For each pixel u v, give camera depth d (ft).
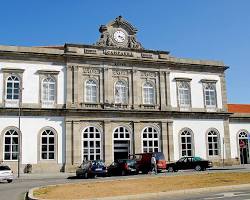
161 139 153.89
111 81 150.61
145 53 158.10
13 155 133.18
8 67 137.49
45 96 140.97
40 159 135.74
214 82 169.48
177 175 104.06
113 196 58.65
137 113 151.02
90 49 149.38
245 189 68.49
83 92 146.00
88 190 70.28
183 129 159.12
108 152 144.36
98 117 145.18
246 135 174.40
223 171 120.06
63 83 143.84
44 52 142.10
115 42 154.40
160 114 155.02
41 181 103.35
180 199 56.29
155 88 157.79
